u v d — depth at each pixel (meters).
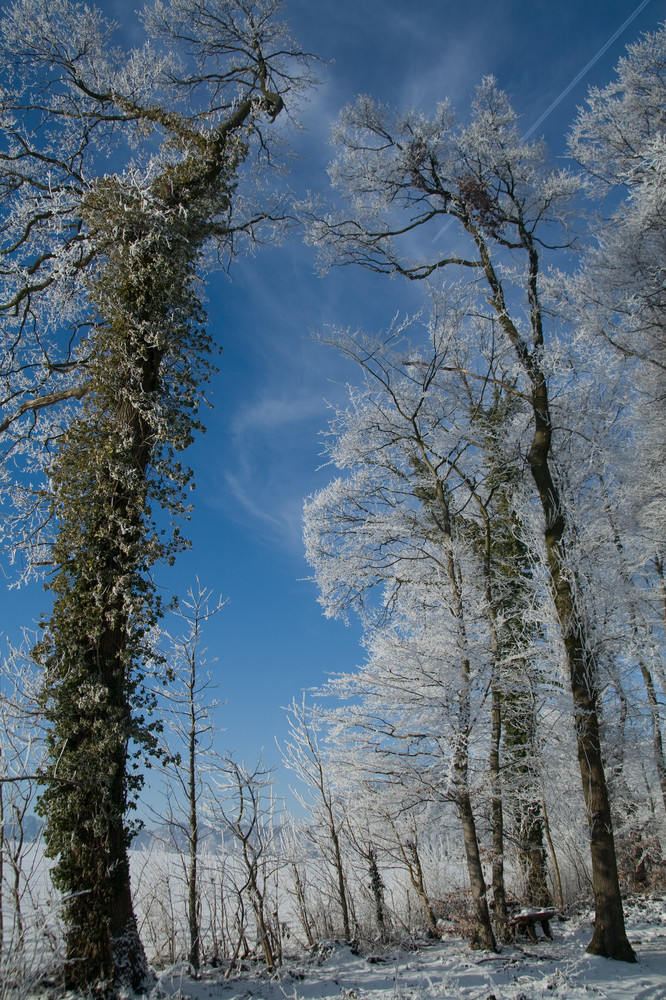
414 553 11.93
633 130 12.54
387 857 10.21
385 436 11.99
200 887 8.07
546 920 9.03
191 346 8.73
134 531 7.34
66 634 6.86
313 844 9.77
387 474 12.13
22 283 10.48
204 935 8.18
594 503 11.51
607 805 8.36
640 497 12.70
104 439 7.74
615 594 10.55
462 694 9.08
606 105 12.93
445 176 12.53
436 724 9.05
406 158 12.30
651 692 13.61
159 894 8.47
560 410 11.73
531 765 10.52
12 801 6.07
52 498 7.76
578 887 13.62
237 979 6.65
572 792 10.73
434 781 8.96
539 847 11.70
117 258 8.57
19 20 10.05
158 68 11.23
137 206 8.70
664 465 13.27
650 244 11.54
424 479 11.96
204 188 9.83
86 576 7.05
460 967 7.29
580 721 9.09
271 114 11.65
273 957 7.75
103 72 10.79
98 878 5.93
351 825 9.88
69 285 10.68
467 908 9.87
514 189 11.79
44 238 10.85
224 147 10.35
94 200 8.97
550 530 10.08
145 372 8.21
